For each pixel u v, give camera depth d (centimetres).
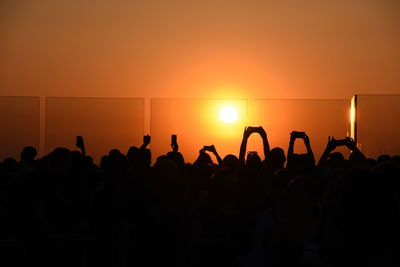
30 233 1706
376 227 951
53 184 1792
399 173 1098
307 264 1125
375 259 962
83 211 1773
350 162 1759
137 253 1352
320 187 1466
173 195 1358
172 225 1352
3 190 1855
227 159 1959
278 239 1140
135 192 1356
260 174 1484
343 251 959
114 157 1475
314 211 1136
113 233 1462
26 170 1928
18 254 1806
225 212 1419
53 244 1731
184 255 1366
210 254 1391
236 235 1391
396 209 982
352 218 954
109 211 1466
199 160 1925
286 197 1155
